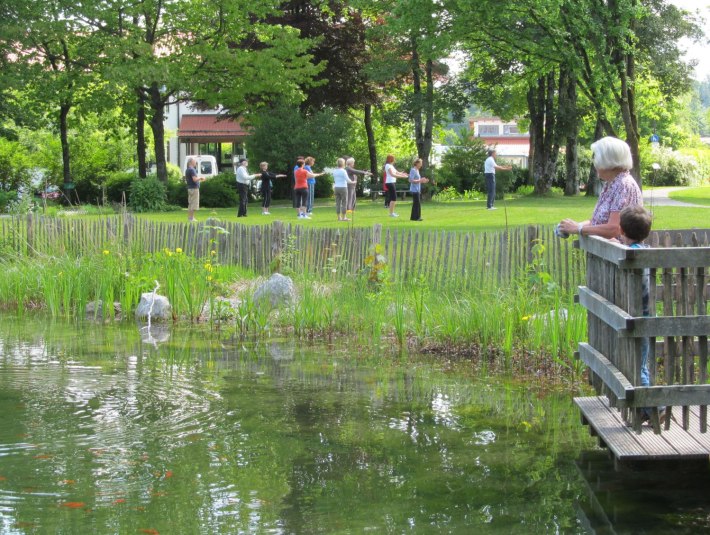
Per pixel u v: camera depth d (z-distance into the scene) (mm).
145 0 35531
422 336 10852
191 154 58188
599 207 6289
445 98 40312
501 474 5914
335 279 13406
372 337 11008
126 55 35469
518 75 39719
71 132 45969
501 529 4965
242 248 15984
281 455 6285
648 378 5742
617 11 25891
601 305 5930
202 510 5219
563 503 5371
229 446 6496
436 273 13156
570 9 25641
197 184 25031
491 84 40375
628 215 5977
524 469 6020
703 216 22312
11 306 14047
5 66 35812
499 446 6551
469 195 39812
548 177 41750
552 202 33906
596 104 27484
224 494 5492
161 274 13914
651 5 37219
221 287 13969
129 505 5285
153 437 6688
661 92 40812
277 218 26312
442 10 30688
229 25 37125
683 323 5328
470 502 5383
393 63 38562
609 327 6043
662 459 5387
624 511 5238
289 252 14812
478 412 7551
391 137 58375
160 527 4949
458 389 8414
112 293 13312
